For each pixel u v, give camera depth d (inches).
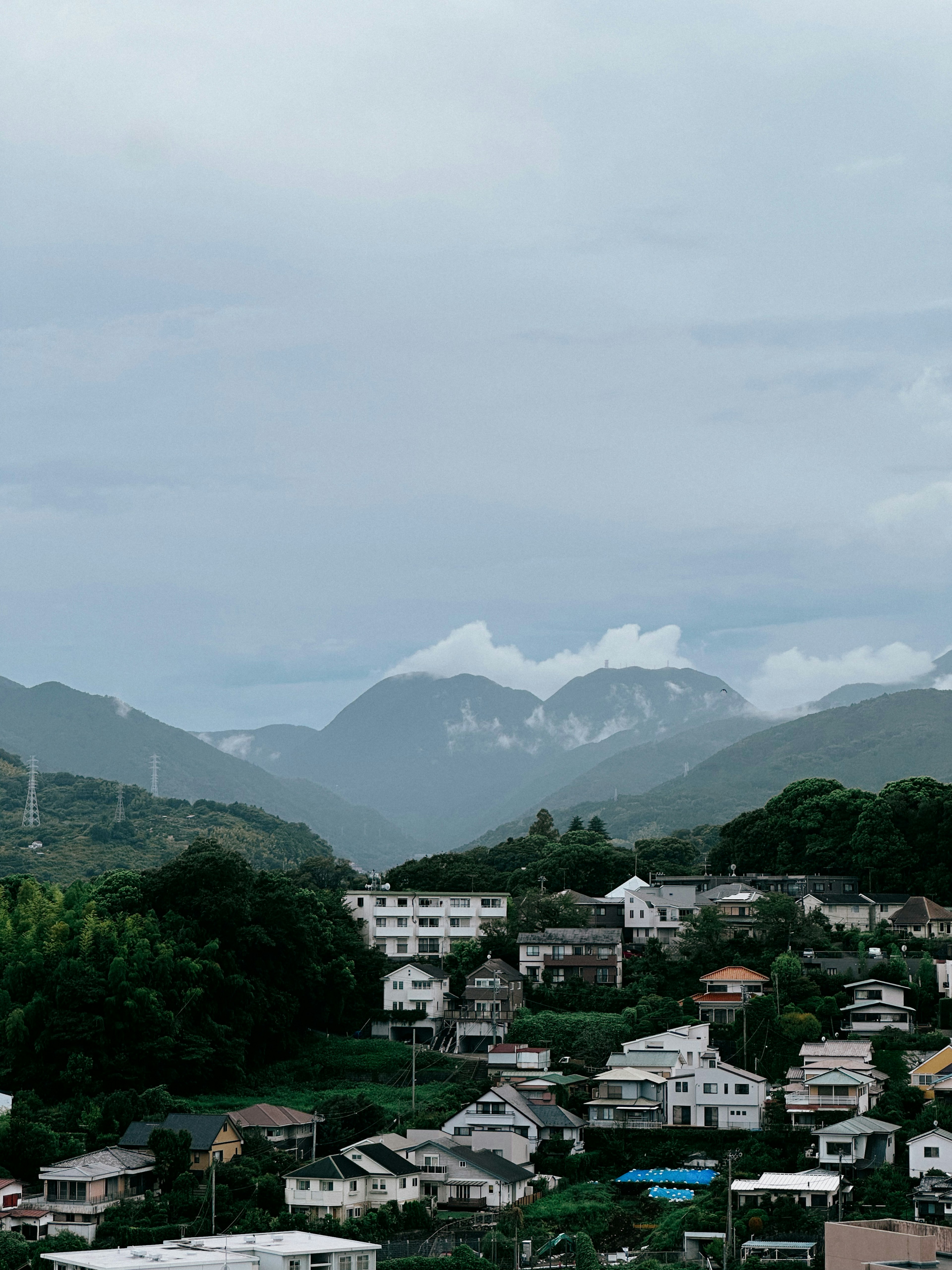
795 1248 3454.7
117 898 5329.7
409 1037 5585.6
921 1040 4835.1
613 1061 4793.3
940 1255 2447.1
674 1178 4084.6
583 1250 3442.4
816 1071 4586.6
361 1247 3314.5
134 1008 4611.2
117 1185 3900.1
